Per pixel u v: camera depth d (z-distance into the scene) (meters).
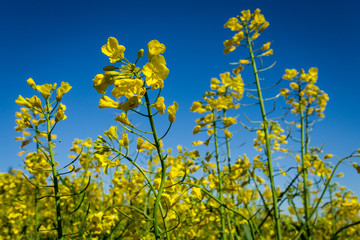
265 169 0.36
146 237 0.26
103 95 0.17
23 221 0.44
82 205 0.35
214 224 0.36
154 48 0.16
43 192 0.35
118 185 0.35
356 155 0.25
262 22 0.35
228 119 0.33
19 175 0.46
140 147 0.18
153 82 0.16
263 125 0.34
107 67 0.16
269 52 0.34
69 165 0.19
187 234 0.30
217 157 0.33
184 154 0.35
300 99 0.40
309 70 0.41
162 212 0.18
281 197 0.31
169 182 0.18
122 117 0.17
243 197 0.33
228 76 0.35
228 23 0.36
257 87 0.34
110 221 0.21
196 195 0.19
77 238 0.30
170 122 0.17
